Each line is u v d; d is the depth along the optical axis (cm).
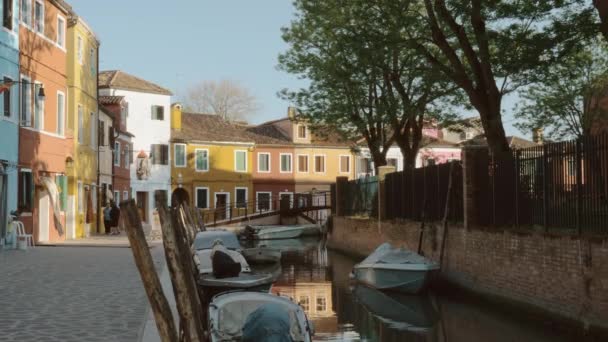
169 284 1428
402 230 2402
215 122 6084
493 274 1631
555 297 1343
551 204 1412
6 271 1602
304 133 6159
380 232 2694
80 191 3212
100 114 3731
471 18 1802
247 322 614
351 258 3117
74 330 927
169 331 623
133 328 943
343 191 3512
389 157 6322
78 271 1612
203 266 1655
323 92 3130
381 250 2045
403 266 1873
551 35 1791
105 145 3856
